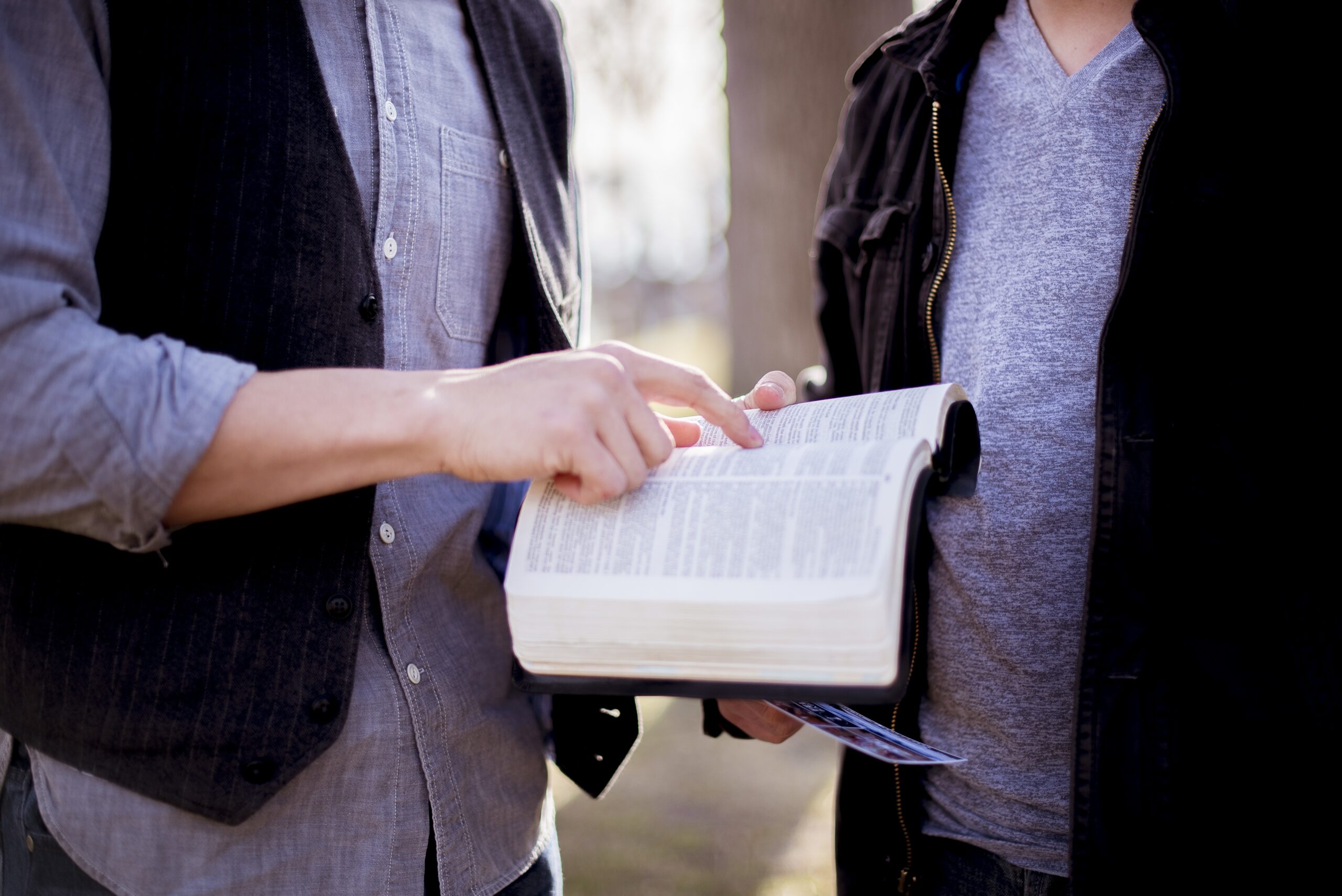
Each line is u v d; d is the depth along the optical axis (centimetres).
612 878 315
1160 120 113
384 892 106
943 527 132
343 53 111
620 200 2111
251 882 100
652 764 405
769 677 84
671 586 84
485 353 128
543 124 139
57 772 99
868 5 499
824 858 320
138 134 94
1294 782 105
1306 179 110
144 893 98
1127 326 114
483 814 117
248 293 98
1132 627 113
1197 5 114
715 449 96
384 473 87
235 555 97
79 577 94
